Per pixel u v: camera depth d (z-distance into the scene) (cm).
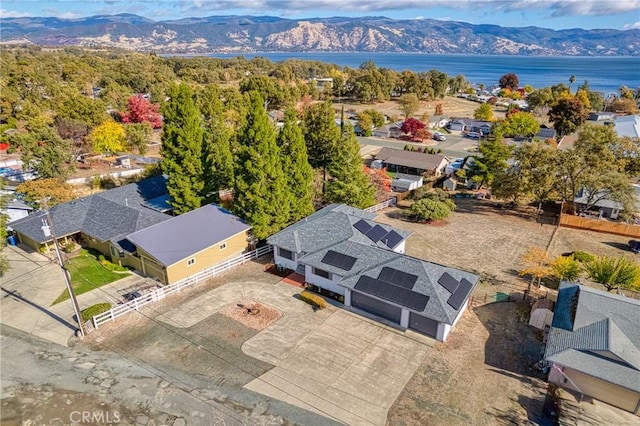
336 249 2914
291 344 2370
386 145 8381
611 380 1884
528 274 3194
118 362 2228
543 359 2172
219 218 3472
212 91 9044
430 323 2425
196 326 2528
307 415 1895
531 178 4338
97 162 6381
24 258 3381
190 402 1962
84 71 14512
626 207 3959
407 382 2092
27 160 5116
